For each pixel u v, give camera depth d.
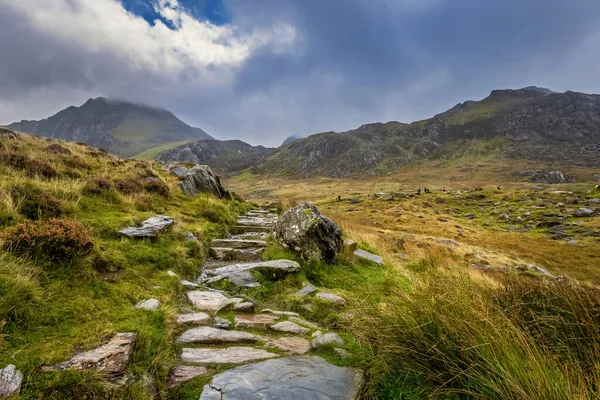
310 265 9.12
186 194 16.78
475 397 2.99
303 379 3.64
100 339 3.65
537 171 175.38
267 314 5.83
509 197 80.38
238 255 9.47
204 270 8.11
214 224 12.36
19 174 9.66
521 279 5.50
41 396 2.71
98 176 11.97
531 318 4.37
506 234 47.12
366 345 4.32
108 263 5.83
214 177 23.69
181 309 5.39
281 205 23.22
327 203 92.06
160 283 5.98
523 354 3.16
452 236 43.88
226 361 3.95
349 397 3.38
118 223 7.79
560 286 4.73
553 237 43.97
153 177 16.16
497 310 4.09
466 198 86.00
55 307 4.09
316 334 4.97
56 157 13.86
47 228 5.31
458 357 3.45
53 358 3.16
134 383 3.14
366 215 63.09
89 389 2.89
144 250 6.98
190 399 3.20
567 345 3.65
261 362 3.98
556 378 2.82
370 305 5.37
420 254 17.39
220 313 5.49
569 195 76.88
